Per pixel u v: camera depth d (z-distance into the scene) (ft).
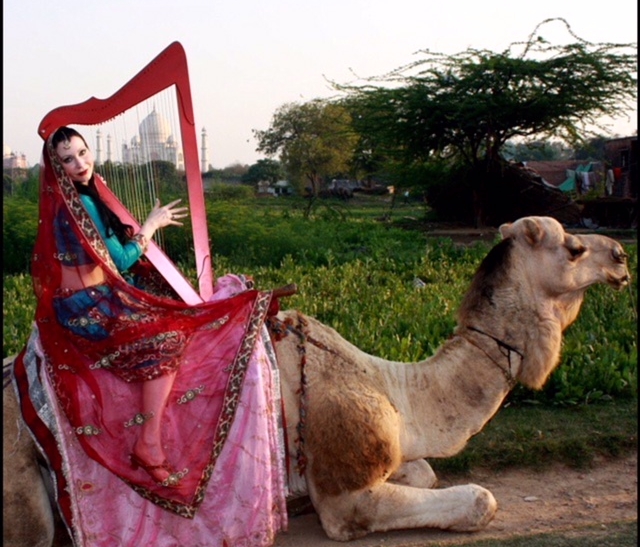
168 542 14.19
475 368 16.20
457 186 94.22
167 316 14.10
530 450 20.70
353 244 66.03
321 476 15.10
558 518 17.07
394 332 28.96
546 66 82.64
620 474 20.24
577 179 127.44
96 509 13.94
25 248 55.67
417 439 15.99
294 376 15.25
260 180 230.48
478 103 82.02
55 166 13.55
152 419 13.70
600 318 32.19
